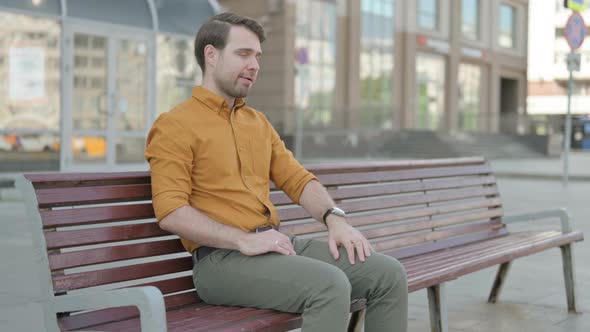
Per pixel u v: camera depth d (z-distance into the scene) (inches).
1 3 482.6
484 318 173.3
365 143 1147.3
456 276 139.3
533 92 2748.5
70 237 100.0
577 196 526.0
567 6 543.5
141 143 571.8
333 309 99.8
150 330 85.7
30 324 159.6
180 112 109.8
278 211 136.2
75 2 520.7
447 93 1462.8
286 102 1074.7
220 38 111.9
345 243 112.4
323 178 145.4
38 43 504.7
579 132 1759.4
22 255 242.2
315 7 1127.6
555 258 251.8
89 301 91.4
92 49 536.4
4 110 490.6
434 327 137.8
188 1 595.5
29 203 97.2
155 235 111.9
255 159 115.9
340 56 1176.8
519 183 676.7
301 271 102.4
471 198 197.2
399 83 1314.0
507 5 1688.0
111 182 108.4
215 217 109.9
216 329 96.0
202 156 109.5
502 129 1441.9
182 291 117.3
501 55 1657.2
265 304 106.3
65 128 520.4
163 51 581.9
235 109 115.3
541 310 181.9
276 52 1083.3
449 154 1197.7
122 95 556.4
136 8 561.3
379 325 110.2
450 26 1456.7
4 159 491.2
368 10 1236.5
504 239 184.7
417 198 171.3
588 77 2623.0
